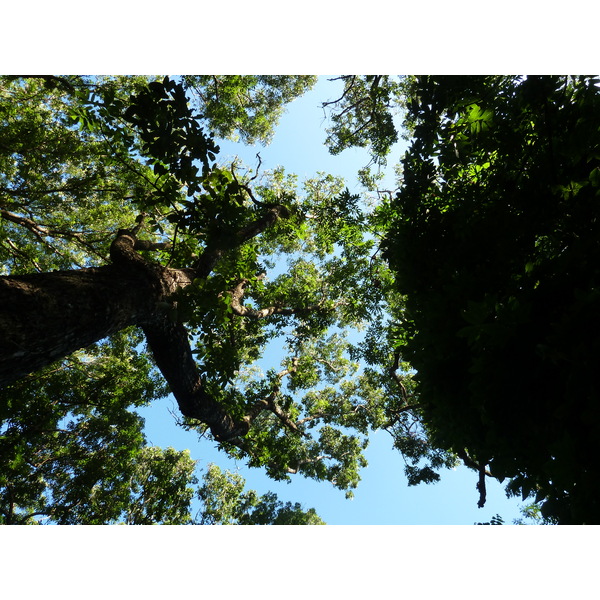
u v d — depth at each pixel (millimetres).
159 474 10547
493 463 2750
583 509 2053
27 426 8906
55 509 9242
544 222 3529
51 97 11070
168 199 5055
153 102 4359
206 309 5285
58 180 10953
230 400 8188
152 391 11078
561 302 2676
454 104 4238
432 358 3264
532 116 3945
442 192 4816
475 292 3314
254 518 11727
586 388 2111
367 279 12055
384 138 10539
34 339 3170
